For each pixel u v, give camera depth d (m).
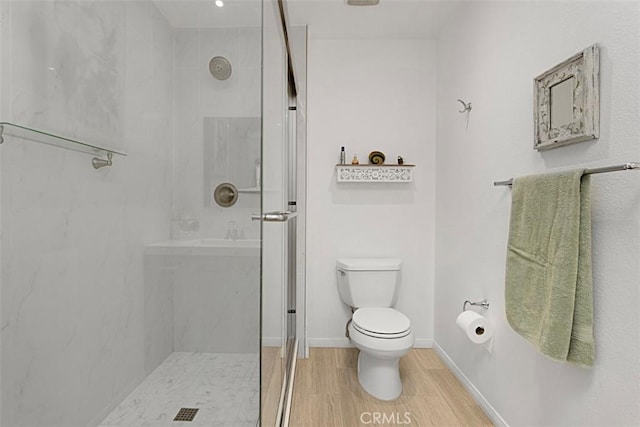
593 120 1.26
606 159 1.23
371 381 2.23
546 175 1.43
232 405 1.20
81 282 1.13
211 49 1.27
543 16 1.55
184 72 1.28
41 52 1.07
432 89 2.93
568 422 1.39
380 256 2.94
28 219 1.05
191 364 1.22
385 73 2.93
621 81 1.17
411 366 2.62
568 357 1.29
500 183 1.76
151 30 1.25
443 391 2.27
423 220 2.93
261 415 1.20
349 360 2.71
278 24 1.70
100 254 1.17
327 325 2.95
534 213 1.49
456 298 2.46
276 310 1.60
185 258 1.25
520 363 1.70
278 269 1.65
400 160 2.84
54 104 1.09
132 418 1.17
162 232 1.25
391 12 2.55
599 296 1.26
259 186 1.22
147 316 1.19
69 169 1.12
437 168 2.87
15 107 1.02
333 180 2.93
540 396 1.55
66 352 1.11
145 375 1.20
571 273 1.27
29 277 1.05
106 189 1.18
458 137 2.44
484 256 2.05
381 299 2.69
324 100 2.93
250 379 1.21
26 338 1.05
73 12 1.13
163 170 1.24
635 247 1.13
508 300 1.63
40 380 1.07
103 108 1.19
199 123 1.27
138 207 1.23
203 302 1.24
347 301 2.76
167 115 1.25
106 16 1.21
